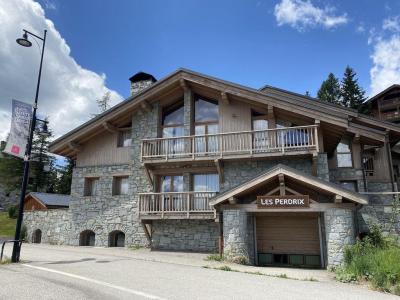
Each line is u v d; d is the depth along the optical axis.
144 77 20.47
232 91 15.37
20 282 7.38
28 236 19.91
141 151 15.98
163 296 6.51
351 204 11.29
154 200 15.70
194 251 15.02
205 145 15.51
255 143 15.07
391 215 13.34
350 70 46.47
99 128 17.97
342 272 9.64
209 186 15.78
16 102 11.18
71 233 17.81
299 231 13.12
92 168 18.09
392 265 8.51
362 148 16.98
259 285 8.02
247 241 12.33
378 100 41.69
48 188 39.72
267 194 12.41
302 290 7.64
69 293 6.48
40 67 11.99
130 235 16.42
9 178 37.09
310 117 14.17
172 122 17.53
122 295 6.48
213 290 7.25
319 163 14.11
